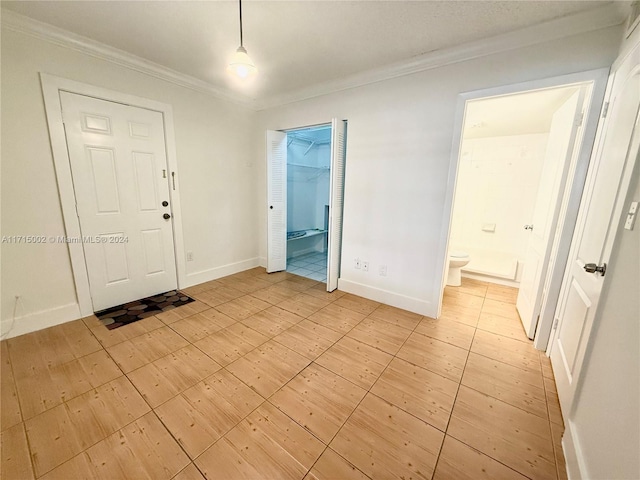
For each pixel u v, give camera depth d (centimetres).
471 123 307
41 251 210
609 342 101
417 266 255
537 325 213
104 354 189
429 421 141
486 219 384
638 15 132
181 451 122
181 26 185
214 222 334
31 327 211
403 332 227
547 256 203
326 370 179
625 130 125
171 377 169
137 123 250
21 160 194
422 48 207
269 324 236
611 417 90
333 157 280
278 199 364
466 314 260
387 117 251
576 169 174
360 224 286
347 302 283
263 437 130
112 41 207
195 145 299
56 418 138
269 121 352
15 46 183
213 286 321
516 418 144
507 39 186
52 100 201
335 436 132
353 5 159
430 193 238
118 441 126
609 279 110
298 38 196
